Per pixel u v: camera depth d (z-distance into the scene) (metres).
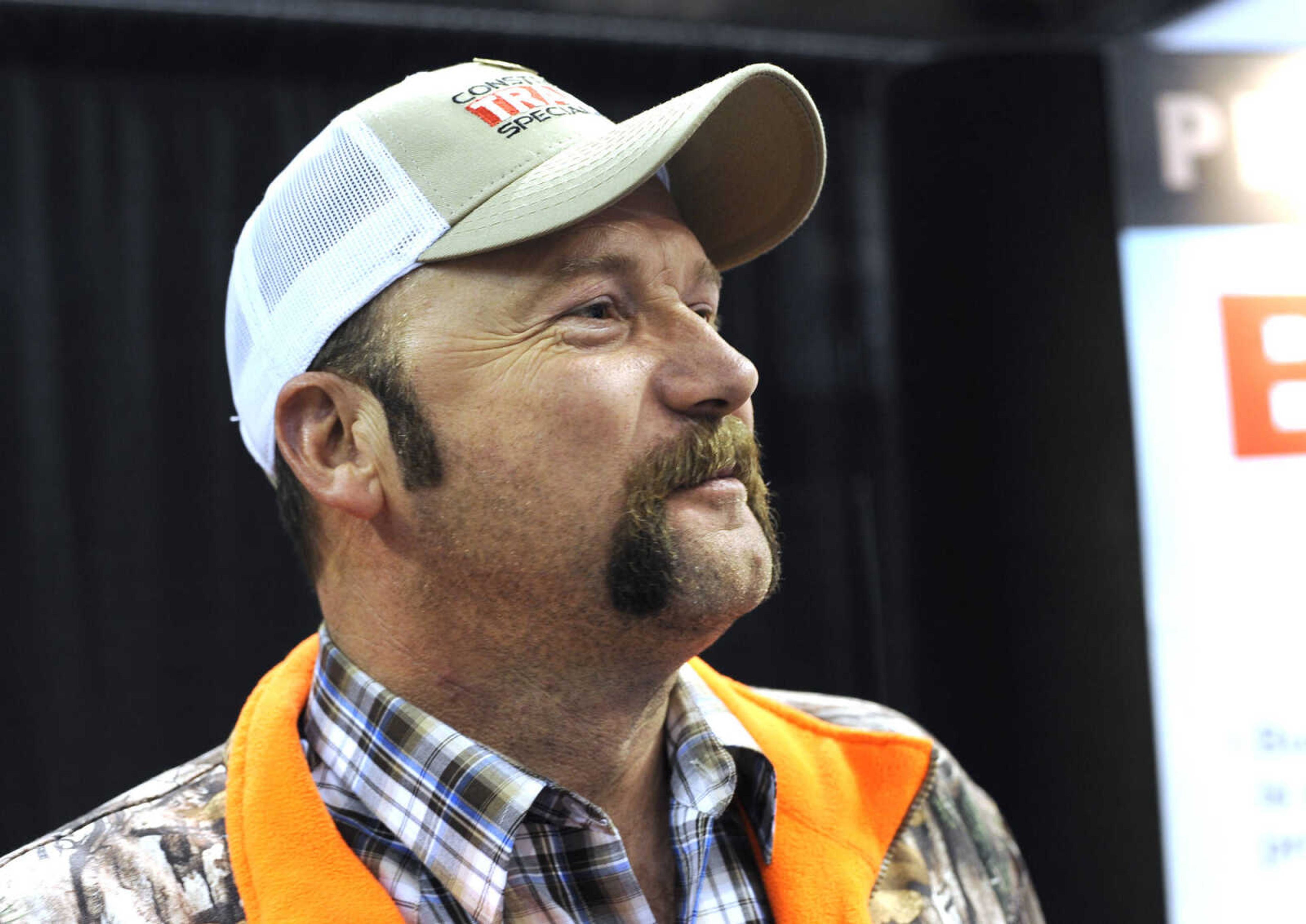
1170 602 3.50
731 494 1.43
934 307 4.04
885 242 4.50
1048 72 3.86
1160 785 3.47
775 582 1.51
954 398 3.96
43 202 5.41
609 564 1.38
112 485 5.47
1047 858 3.70
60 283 5.43
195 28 5.48
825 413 6.71
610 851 1.47
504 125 1.50
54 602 5.35
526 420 1.40
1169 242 3.55
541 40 5.73
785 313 6.72
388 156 1.50
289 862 1.42
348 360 1.49
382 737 1.51
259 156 5.63
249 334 1.59
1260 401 3.52
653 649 1.43
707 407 1.44
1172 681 3.48
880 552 6.65
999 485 3.84
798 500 6.67
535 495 1.39
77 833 1.46
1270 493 3.50
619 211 1.47
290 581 5.71
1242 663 3.48
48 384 5.39
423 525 1.45
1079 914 3.64
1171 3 5.20
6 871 1.41
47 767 5.29
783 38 5.89
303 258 1.53
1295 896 3.43
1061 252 3.81
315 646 1.75
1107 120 3.64
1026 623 3.78
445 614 1.47
